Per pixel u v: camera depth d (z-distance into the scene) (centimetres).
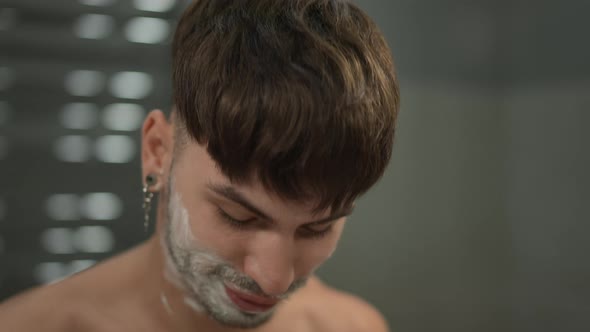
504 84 138
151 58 119
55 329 61
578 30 124
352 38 47
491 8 135
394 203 130
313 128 42
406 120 130
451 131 134
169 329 63
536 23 132
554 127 130
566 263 130
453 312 138
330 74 43
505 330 141
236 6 49
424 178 133
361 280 129
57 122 113
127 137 118
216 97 44
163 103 119
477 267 139
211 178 47
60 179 113
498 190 140
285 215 46
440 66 132
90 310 63
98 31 115
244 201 46
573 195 127
